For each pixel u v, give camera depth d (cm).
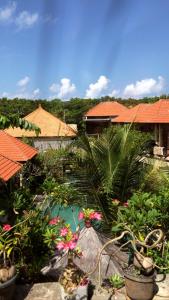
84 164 1052
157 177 1087
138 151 1091
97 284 635
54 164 2083
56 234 709
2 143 2102
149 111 3334
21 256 718
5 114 888
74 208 1096
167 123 3123
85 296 566
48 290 626
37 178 2105
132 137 1089
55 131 3159
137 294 577
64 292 564
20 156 1998
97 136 1141
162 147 2859
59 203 1077
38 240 746
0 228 677
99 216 715
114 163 1041
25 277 729
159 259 712
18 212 884
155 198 813
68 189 1080
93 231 717
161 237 623
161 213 779
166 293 619
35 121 3281
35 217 783
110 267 667
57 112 5166
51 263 737
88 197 1042
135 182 1068
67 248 586
